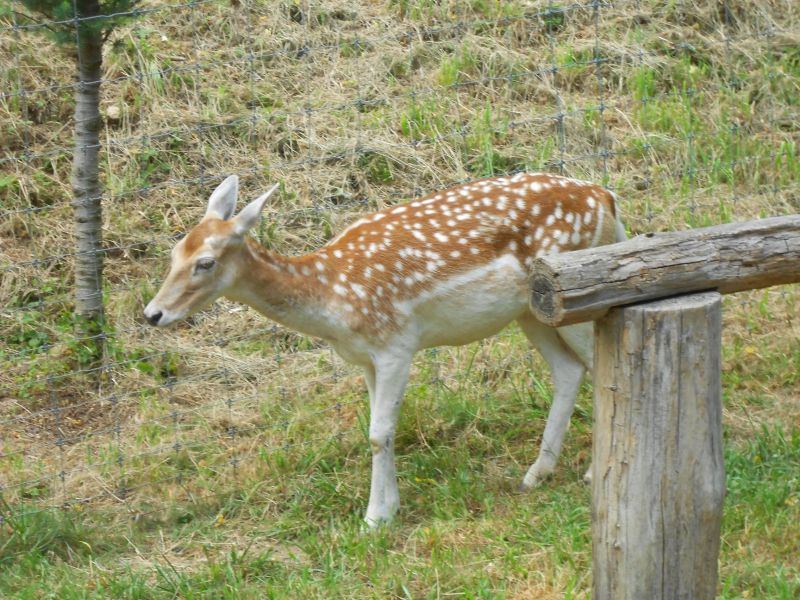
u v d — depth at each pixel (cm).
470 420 872
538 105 1223
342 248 752
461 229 752
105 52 1204
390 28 1286
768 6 1358
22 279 1028
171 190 1105
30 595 684
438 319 761
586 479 787
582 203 776
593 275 480
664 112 1204
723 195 1117
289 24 1279
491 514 745
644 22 1330
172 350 966
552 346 794
